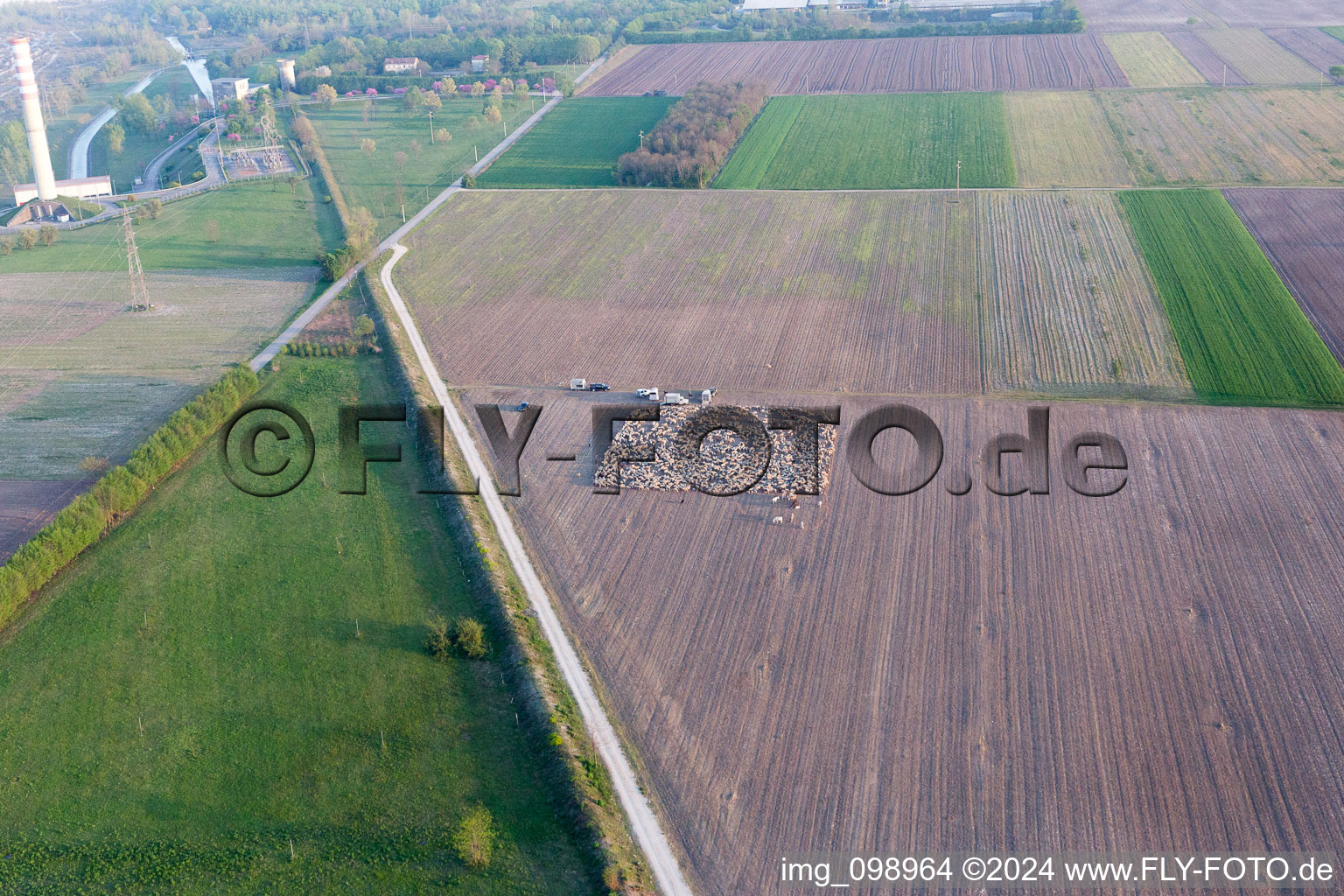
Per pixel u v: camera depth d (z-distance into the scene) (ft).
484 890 194.90
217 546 299.38
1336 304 440.86
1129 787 213.46
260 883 198.29
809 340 429.38
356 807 214.07
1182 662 245.86
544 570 286.66
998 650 250.98
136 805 216.13
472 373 411.95
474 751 226.38
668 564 287.07
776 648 254.06
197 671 251.80
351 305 484.74
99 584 284.41
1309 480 316.40
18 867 203.21
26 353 443.73
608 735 229.66
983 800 211.61
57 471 347.77
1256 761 218.38
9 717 239.50
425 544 298.35
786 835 205.46
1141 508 304.91
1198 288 462.19
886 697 238.07
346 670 250.57
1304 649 248.11
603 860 197.98
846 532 296.71
